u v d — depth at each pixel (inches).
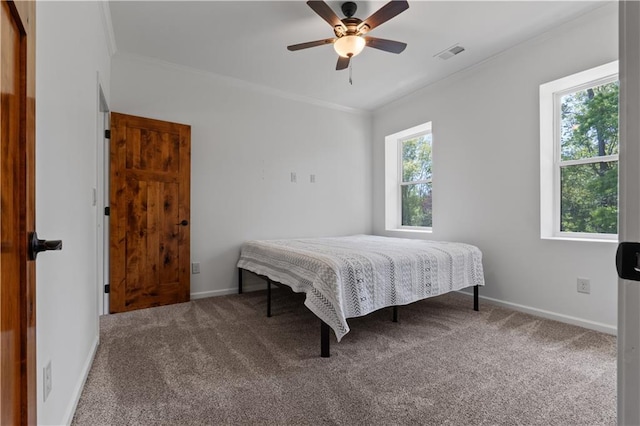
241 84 149.3
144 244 123.0
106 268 117.1
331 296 81.7
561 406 60.6
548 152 114.0
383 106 181.3
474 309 121.1
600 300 98.4
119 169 118.0
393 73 140.5
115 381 69.4
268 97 157.9
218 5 94.9
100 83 95.7
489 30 108.3
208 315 115.0
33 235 31.8
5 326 26.3
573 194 111.3
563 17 101.3
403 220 184.9
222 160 145.3
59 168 52.0
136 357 81.0
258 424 56.0
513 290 121.1
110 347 87.0
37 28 42.9
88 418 57.2
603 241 98.1
